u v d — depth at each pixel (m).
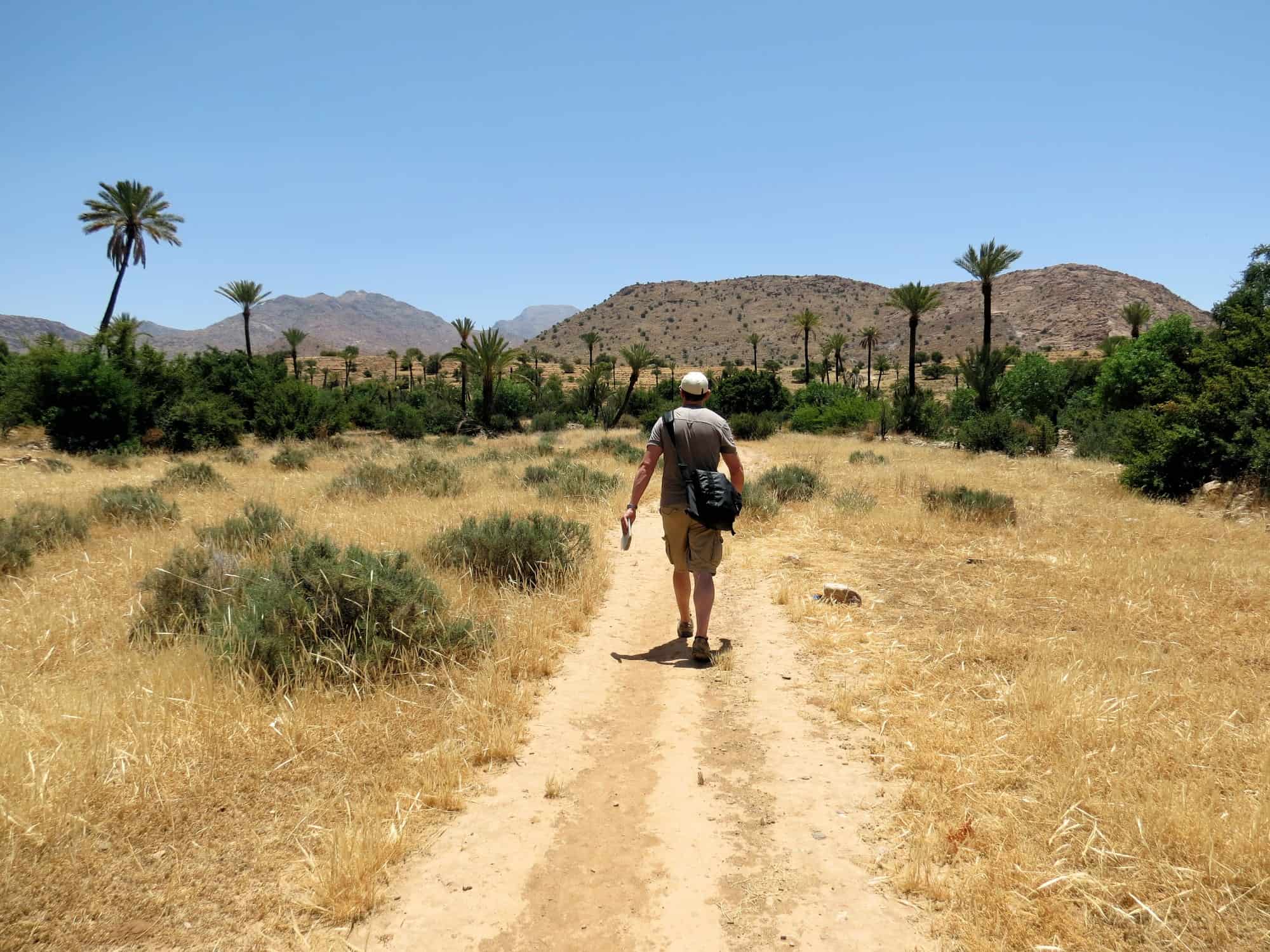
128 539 8.09
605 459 18.53
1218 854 2.57
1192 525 9.65
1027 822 2.86
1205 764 3.26
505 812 3.04
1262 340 13.38
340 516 9.43
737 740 3.74
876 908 2.45
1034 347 139.38
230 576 5.39
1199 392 13.87
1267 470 11.46
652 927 2.38
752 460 19.61
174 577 5.47
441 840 2.83
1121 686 4.12
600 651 5.10
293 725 3.56
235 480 15.11
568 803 3.12
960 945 2.26
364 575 4.75
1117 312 145.12
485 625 5.00
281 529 7.74
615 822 2.99
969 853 2.69
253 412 31.34
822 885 2.57
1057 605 5.98
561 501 10.95
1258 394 11.95
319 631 4.52
